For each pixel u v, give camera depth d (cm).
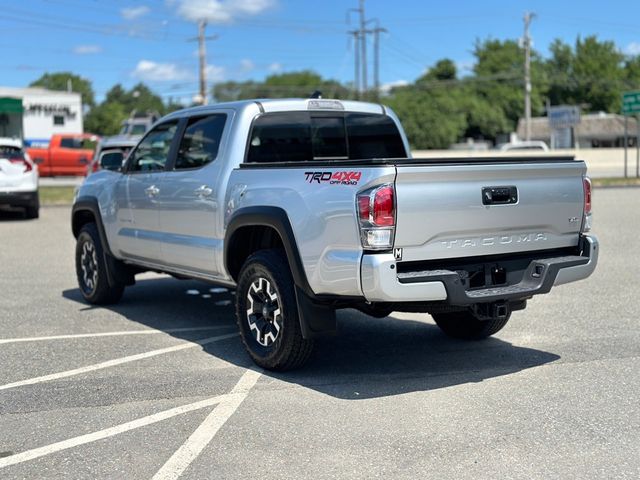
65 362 600
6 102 4300
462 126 7712
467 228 504
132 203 741
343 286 493
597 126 7525
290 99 662
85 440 437
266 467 395
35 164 1822
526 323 723
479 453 409
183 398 508
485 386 528
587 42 9475
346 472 387
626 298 831
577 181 567
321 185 511
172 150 695
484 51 9706
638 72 9488
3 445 431
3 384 544
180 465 400
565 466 391
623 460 398
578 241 575
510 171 519
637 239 1312
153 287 954
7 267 1105
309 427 451
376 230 474
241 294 581
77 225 868
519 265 545
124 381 548
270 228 584
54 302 853
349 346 650
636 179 2939
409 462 398
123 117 9912
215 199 616
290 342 540
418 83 8744
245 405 492
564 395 505
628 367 568
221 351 631
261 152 639
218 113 652
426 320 758
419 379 547
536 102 8869
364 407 486
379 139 723
